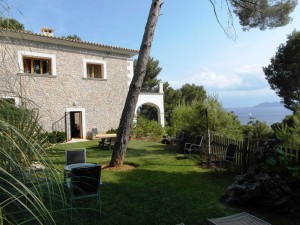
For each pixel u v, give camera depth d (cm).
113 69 1802
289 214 439
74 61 1592
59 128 1510
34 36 1349
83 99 1639
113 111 1802
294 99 2556
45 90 1453
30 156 166
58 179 178
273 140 525
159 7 800
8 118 194
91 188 404
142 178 669
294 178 459
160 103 2158
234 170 745
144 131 1652
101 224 387
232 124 1034
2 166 152
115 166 792
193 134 1062
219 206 479
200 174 719
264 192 465
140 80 791
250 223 306
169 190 570
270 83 2688
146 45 788
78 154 610
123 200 498
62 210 186
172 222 409
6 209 150
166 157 967
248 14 1091
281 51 2561
